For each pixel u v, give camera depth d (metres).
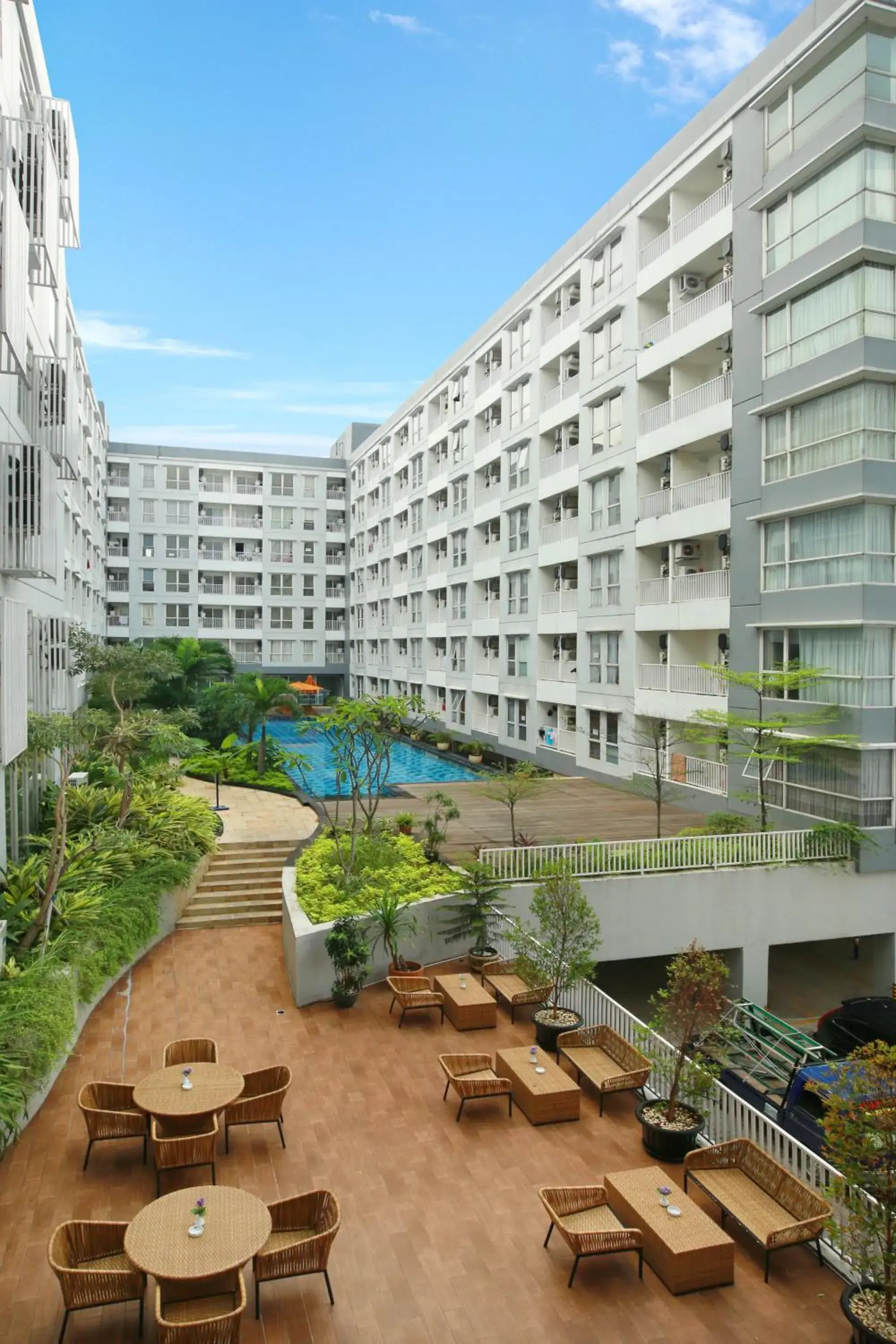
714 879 15.01
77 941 10.66
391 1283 6.44
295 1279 6.47
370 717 15.61
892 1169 5.93
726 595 19.31
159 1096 7.79
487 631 33.88
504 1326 6.05
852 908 15.83
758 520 17.75
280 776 25.48
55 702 16.81
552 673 28.84
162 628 53.47
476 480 34.97
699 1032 8.95
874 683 15.50
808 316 16.41
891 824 15.84
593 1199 6.95
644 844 14.89
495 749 33.09
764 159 17.67
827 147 15.81
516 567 30.78
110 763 19.23
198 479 54.16
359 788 15.57
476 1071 9.29
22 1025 8.30
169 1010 11.20
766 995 15.36
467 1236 7.00
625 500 23.33
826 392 16.00
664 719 21.53
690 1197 7.58
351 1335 5.91
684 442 20.56
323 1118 8.76
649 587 22.45
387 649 48.28
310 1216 6.43
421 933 12.90
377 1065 9.94
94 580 40.75
